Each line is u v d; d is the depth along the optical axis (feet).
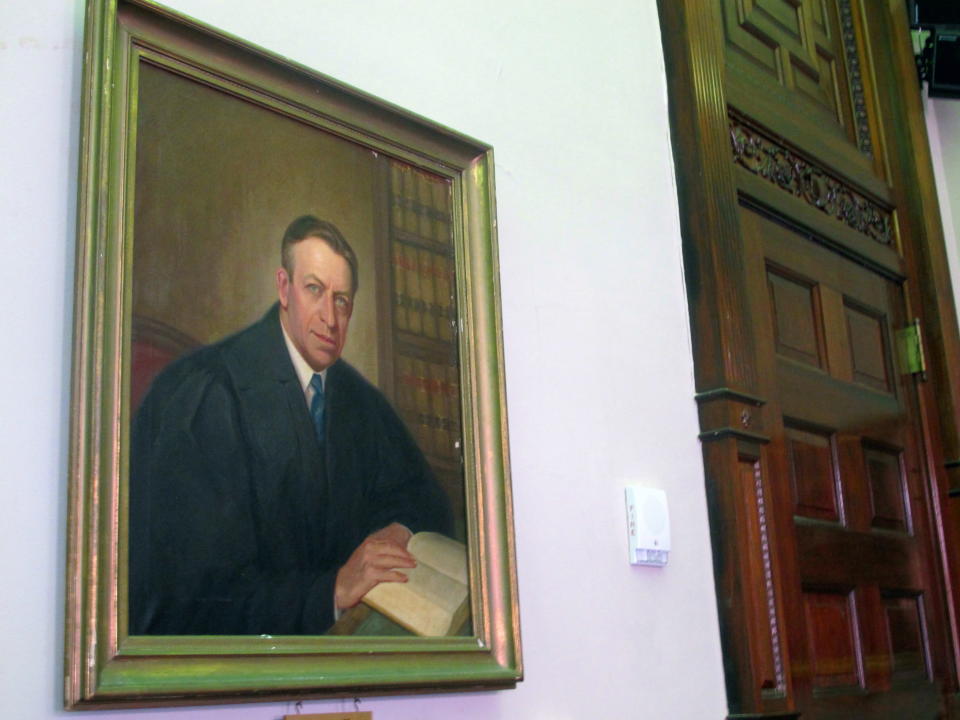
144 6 4.67
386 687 4.80
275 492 4.77
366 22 5.99
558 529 6.21
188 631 4.33
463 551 5.45
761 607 7.21
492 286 5.92
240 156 4.99
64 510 4.12
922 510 9.82
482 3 6.85
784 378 8.36
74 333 4.22
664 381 7.34
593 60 7.64
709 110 8.18
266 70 5.16
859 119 11.00
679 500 7.14
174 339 4.56
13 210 4.25
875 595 8.72
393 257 5.55
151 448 4.37
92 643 3.97
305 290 5.11
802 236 9.20
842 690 7.95
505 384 5.84
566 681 5.95
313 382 5.04
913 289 10.65
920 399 10.30
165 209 4.65
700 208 7.86
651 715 6.42
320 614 4.78
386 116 5.67
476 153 6.10
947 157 12.12
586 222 7.11
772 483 7.82
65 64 4.53
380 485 5.20
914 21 11.27
